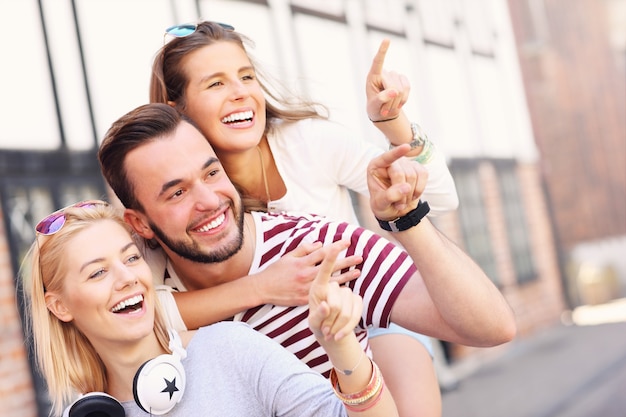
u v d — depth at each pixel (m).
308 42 9.78
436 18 13.44
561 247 17.11
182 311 2.14
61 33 6.67
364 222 9.88
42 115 6.52
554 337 14.08
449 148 13.09
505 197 14.71
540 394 9.43
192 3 7.91
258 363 1.92
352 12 10.88
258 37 8.92
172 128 2.04
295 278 2.08
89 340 2.06
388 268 2.05
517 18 16.77
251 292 2.11
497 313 1.90
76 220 2.01
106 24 7.00
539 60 20.12
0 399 5.94
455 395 10.08
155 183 2.02
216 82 2.35
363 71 10.83
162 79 2.40
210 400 1.95
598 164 20.94
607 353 11.70
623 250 20.31
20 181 6.33
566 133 20.52
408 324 2.03
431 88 12.80
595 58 21.75
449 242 1.99
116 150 2.05
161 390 1.92
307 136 2.54
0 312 6.08
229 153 2.41
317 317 1.70
